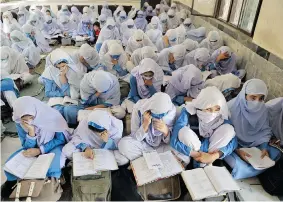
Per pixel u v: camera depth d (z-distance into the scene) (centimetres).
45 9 614
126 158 183
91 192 156
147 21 621
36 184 152
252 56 292
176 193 163
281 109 200
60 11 637
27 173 156
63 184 176
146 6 668
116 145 191
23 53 379
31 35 461
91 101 250
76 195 158
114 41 368
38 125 176
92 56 310
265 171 182
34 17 530
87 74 246
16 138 229
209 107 175
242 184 183
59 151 180
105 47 372
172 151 187
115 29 493
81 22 563
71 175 171
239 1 336
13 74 319
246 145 199
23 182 153
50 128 180
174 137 183
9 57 320
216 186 155
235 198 168
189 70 259
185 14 580
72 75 257
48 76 261
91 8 675
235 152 191
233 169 182
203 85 261
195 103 182
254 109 192
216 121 186
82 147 180
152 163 168
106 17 595
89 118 176
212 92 176
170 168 167
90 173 159
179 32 426
